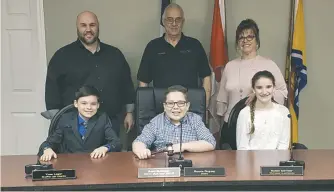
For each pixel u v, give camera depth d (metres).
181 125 2.24
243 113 2.57
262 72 2.58
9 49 3.88
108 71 3.33
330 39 3.93
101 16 3.82
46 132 3.97
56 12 3.80
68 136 2.48
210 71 3.62
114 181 1.76
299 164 1.88
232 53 3.88
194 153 2.30
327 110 4.00
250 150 2.40
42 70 3.88
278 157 2.20
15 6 3.84
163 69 3.45
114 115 3.40
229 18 3.87
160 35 3.78
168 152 2.17
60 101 3.31
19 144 4.00
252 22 3.20
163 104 2.60
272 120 2.53
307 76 3.96
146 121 2.79
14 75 3.91
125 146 3.65
